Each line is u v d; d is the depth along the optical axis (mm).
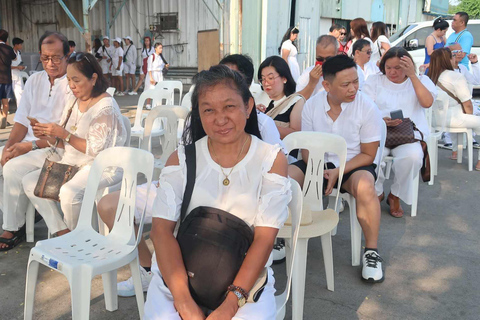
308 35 14602
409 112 4320
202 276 1780
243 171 1910
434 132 5414
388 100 4359
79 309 2156
